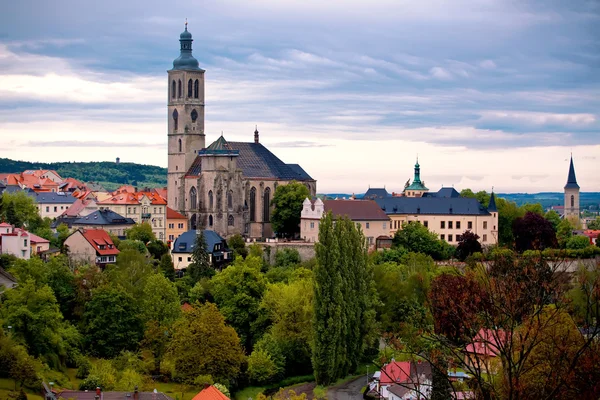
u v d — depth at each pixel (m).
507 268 99.44
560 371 92.75
